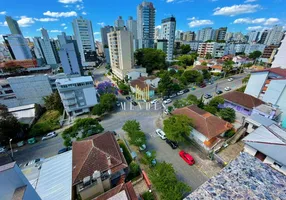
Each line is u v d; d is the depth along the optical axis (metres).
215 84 62.00
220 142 26.38
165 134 27.72
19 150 29.38
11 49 105.31
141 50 89.50
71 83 38.94
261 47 126.56
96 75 90.62
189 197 8.64
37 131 33.12
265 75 36.72
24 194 7.68
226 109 33.88
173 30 101.31
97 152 20.19
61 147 30.05
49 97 45.72
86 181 16.59
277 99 32.81
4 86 51.84
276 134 21.27
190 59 99.44
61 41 112.50
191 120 27.95
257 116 28.14
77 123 28.56
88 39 120.25
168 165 19.66
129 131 28.00
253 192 8.70
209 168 23.09
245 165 10.55
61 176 18.98
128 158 25.41
